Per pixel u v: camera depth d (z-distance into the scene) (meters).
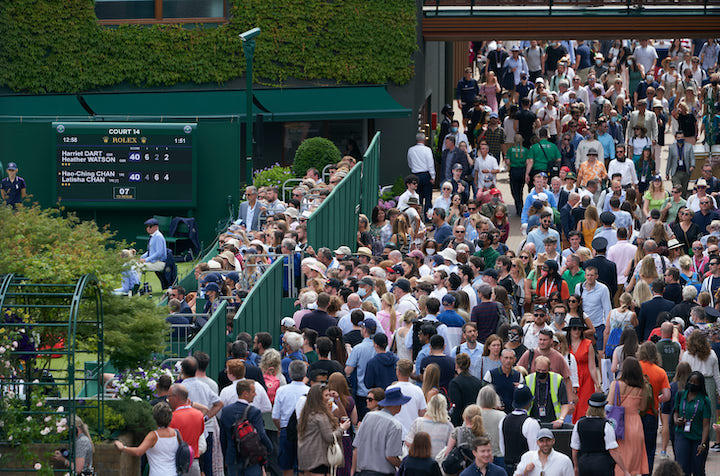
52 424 29.72
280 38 75.06
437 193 76.31
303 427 30.06
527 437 28.92
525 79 84.25
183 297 42.41
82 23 74.50
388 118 75.56
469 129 78.00
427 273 46.12
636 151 71.44
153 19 75.12
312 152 69.38
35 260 31.38
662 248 49.97
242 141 75.94
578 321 35.78
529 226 54.28
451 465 27.19
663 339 37.84
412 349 37.25
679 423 33.34
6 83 74.38
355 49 75.31
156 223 54.56
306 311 39.91
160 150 67.00
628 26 77.88
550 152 68.50
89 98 74.31
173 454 29.70
